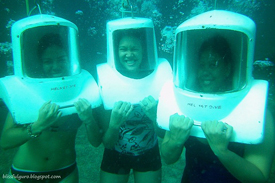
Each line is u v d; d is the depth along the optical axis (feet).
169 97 4.45
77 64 5.41
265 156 3.96
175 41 4.14
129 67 5.77
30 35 4.69
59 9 16.89
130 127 6.25
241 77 3.82
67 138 6.03
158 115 4.53
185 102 4.02
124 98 5.42
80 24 17.69
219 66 4.13
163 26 17.93
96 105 5.29
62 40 5.19
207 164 4.70
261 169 3.90
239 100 3.76
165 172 9.72
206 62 4.16
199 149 4.78
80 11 17.30
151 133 6.57
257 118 3.62
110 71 5.58
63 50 5.22
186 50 4.23
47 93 4.58
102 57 18.31
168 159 4.82
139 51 5.66
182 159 10.50
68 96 4.83
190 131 4.00
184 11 17.70
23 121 4.42
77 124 6.01
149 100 5.16
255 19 16.85
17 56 4.47
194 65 4.33
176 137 4.01
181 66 4.30
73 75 5.07
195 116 4.00
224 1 16.35
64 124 5.76
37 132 4.48
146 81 5.57
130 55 5.54
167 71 5.88
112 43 5.51
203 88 4.41
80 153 10.70
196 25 3.53
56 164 5.98
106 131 5.91
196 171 4.95
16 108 4.35
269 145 3.97
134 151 6.45
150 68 6.01
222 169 4.53
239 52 3.83
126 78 5.45
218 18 3.49
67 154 6.15
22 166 5.89
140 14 17.51
